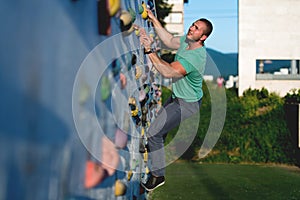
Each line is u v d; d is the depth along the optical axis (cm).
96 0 188
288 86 1431
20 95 105
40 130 117
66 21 142
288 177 860
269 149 1027
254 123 1039
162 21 1605
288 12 1416
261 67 1494
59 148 133
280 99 1049
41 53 118
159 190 719
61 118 136
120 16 251
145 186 402
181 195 683
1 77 97
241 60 1432
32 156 111
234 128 1042
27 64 109
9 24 101
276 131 1027
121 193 233
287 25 1420
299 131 977
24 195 106
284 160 1021
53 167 127
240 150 1039
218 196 682
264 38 1428
